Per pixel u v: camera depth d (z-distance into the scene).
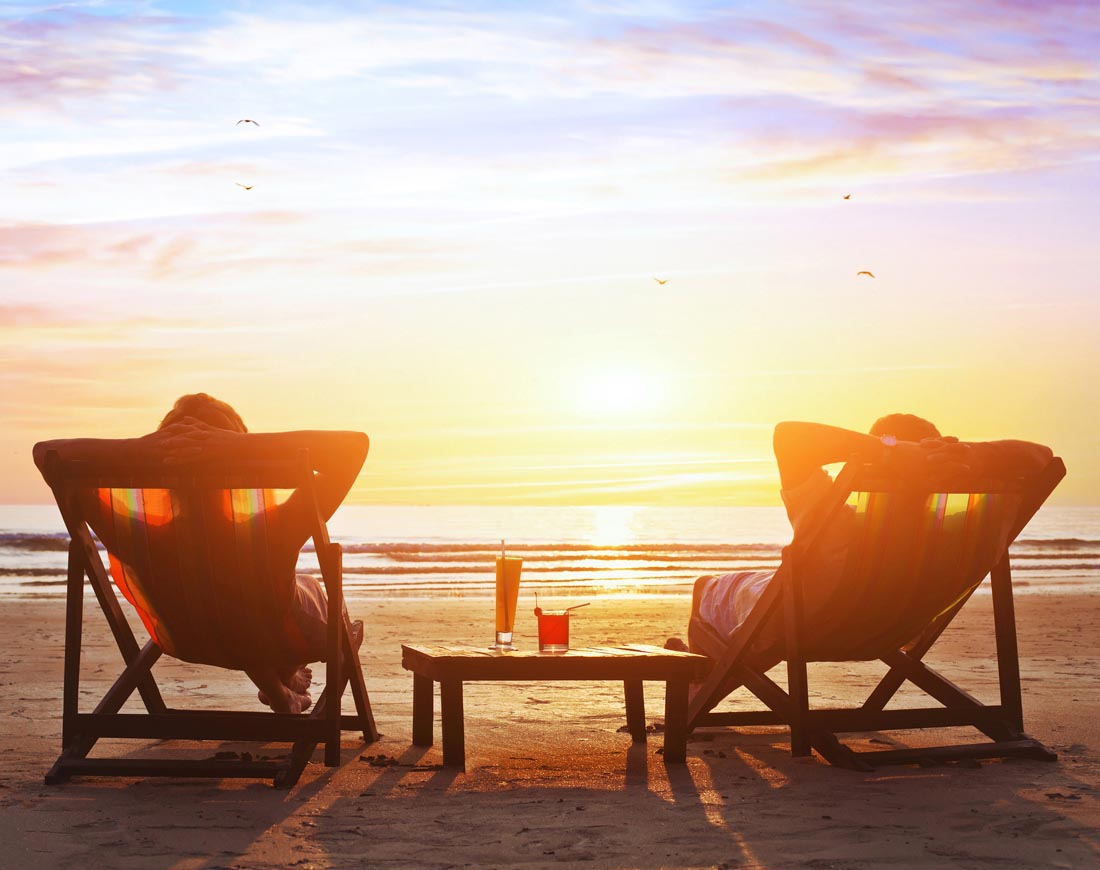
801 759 4.79
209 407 4.66
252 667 4.88
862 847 3.43
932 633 5.38
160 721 4.42
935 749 4.74
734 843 3.48
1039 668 8.21
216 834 3.57
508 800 4.05
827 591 4.73
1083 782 4.38
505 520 60.09
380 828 3.65
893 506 4.57
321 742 4.95
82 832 3.59
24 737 5.25
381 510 75.00
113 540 4.33
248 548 4.28
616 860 3.30
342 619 4.89
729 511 77.75
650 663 4.69
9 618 12.48
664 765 4.71
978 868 3.22
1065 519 69.31
